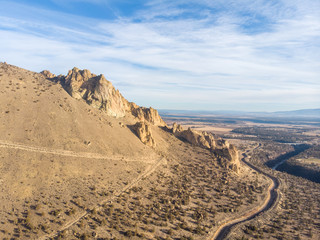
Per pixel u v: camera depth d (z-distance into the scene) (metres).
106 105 115.62
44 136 80.88
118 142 99.06
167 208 69.19
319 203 94.81
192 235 59.69
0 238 44.81
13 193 56.88
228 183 98.75
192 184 91.44
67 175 70.19
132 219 60.34
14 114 84.38
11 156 68.38
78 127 92.88
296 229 71.12
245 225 69.69
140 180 82.44
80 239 49.72
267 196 94.75
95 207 61.38
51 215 54.31
